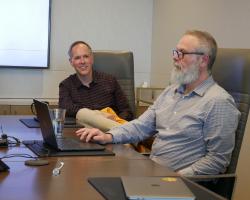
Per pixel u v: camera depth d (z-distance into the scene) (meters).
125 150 1.83
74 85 3.25
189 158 1.96
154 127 2.26
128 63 3.39
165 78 4.28
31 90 4.36
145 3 4.67
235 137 1.91
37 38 4.29
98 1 4.52
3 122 2.47
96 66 3.35
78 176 1.34
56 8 4.38
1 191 1.15
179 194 1.10
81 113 2.66
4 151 1.68
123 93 3.31
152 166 1.52
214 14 3.38
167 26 4.27
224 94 1.93
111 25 4.58
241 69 2.00
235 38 3.08
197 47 2.04
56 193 1.15
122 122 2.64
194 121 1.95
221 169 1.85
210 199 1.15
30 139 1.94
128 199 1.09
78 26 4.47
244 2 2.96
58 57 4.42
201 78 2.07
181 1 3.95
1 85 4.28
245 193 2.85
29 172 1.36
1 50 4.20
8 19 4.18
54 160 1.55
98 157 1.65
